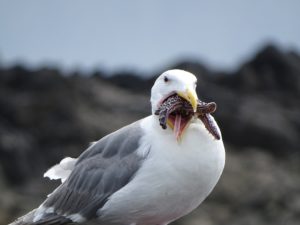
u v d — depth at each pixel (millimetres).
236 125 29250
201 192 10227
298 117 30594
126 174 10352
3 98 28766
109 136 10984
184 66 33625
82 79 31531
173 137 10062
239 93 32344
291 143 29125
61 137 27453
